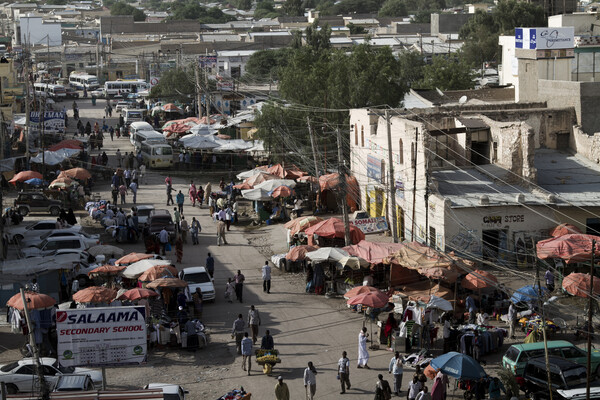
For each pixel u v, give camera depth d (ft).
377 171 180.96
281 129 233.14
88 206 202.49
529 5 463.01
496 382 95.50
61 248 157.17
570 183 158.30
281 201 196.54
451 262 126.21
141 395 80.94
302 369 108.78
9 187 224.53
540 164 169.37
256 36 552.00
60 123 274.98
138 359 93.40
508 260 144.97
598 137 168.45
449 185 157.07
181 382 105.60
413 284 132.36
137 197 219.82
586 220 147.23
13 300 114.52
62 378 97.35
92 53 526.57
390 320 115.96
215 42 526.98
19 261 136.46
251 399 99.45
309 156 228.63
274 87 406.82
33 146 272.31
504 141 159.94
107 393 80.94
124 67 504.02
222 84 354.33
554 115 177.78
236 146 250.57
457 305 124.98
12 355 113.60
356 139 197.26
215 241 177.68
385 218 168.35
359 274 139.74
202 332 118.93
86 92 450.71
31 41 626.23
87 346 92.43
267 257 164.96
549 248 132.16
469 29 504.84
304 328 124.16
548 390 94.99
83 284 142.61
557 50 205.36
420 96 237.45
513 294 122.21
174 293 132.57
